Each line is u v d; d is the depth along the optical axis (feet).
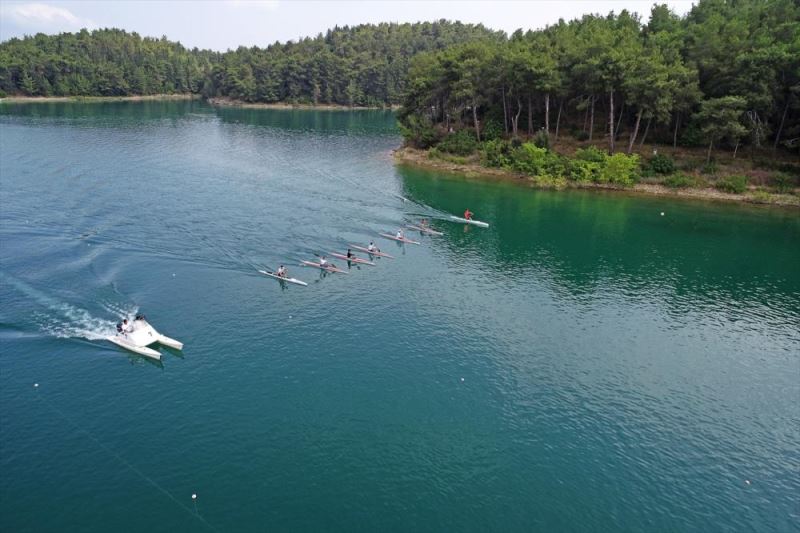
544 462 127.03
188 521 108.06
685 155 383.04
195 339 168.45
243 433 131.34
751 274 236.84
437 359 164.14
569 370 162.20
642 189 364.17
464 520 111.24
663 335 184.65
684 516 114.62
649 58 358.23
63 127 552.82
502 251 255.91
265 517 109.81
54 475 117.39
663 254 257.75
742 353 175.63
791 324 194.39
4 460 120.57
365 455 126.52
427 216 303.27
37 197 290.56
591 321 191.83
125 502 111.65
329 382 151.23
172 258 222.89
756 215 317.63
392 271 226.79
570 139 423.64
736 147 365.61
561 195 355.36
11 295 187.11
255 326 177.37
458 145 440.45
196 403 140.87
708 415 145.48
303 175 382.22
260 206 298.15
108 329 171.42
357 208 308.40
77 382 147.23
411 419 138.41
